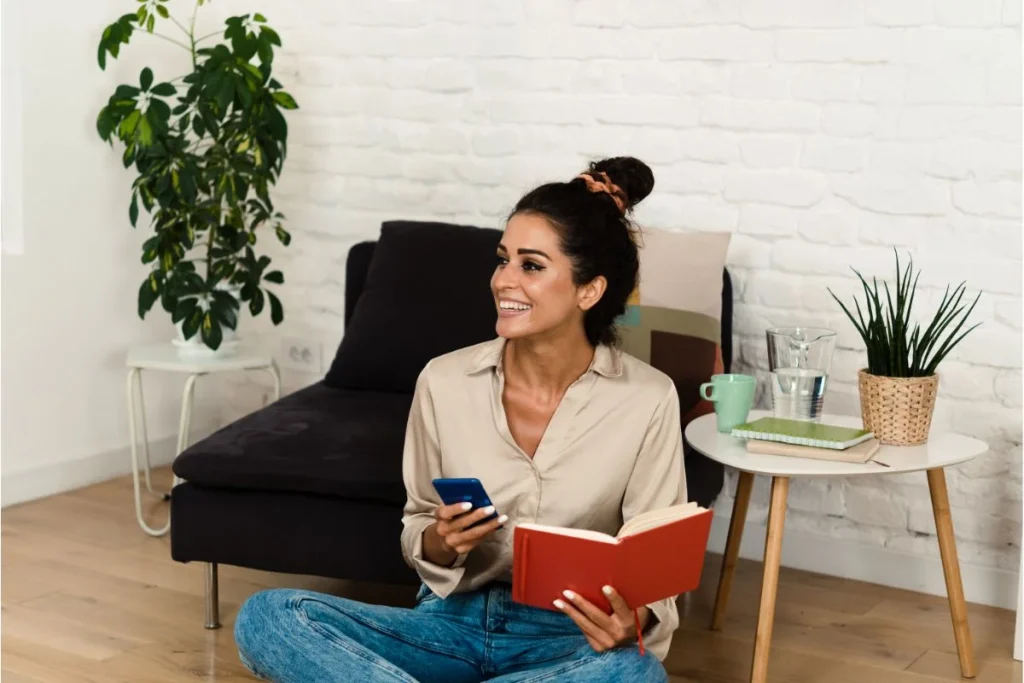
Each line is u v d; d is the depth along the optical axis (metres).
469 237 3.21
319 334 3.96
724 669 2.62
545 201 1.95
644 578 1.74
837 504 3.21
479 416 2.06
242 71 3.47
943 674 2.61
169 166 3.43
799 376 2.57
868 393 2.51
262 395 4.12
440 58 3.63
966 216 2.98
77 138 3.75
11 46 3.56
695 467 2.77
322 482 2.59
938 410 3.06
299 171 3.91
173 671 2.57
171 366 3.42
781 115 3.17
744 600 3.04
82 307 3.83
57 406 3.79
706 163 3.28
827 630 2.85
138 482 3.44
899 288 2.78
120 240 3.92
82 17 3.72
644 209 3.37
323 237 3.90
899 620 2.92
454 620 2.06
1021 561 2.71
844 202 3.12
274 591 1.97
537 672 1.85
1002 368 2.98
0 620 2.82
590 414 2.03
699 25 3.24
